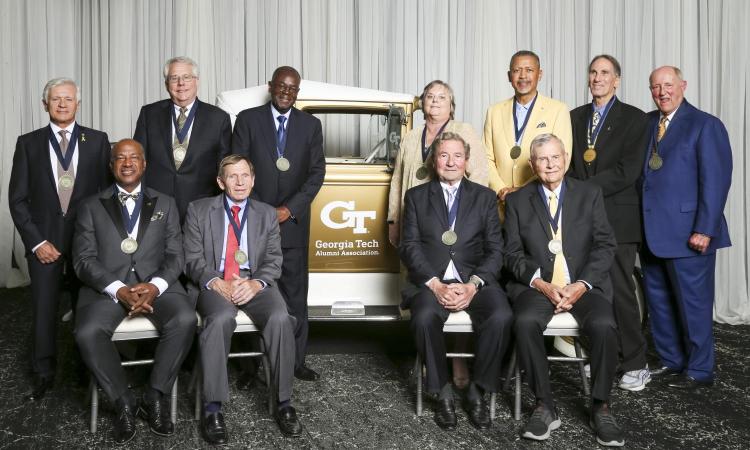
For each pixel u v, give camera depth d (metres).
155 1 5.66
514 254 3.16
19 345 4.01
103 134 3.28
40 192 3.14
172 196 3.29
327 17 5.61
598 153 3.41
